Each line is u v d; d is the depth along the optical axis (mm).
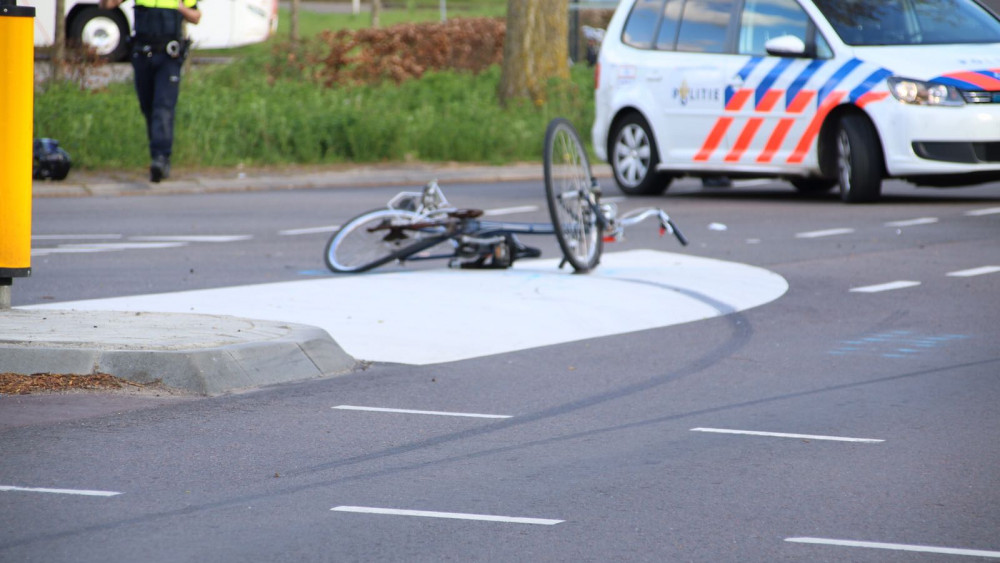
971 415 11969
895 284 19359
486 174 36625
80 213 28047
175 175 35000
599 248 20812
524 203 29797
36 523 8781
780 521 8961
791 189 33094
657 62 31359
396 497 9453
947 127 27297
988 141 27359
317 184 34312
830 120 28812
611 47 32688
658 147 31250
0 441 10742
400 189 33625
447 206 21125
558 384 13211
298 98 43625
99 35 56938
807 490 9672
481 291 18609
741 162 29922
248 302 17547
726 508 9242
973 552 8359
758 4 30016
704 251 22781
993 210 27641
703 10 31000
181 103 38375
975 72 27625
